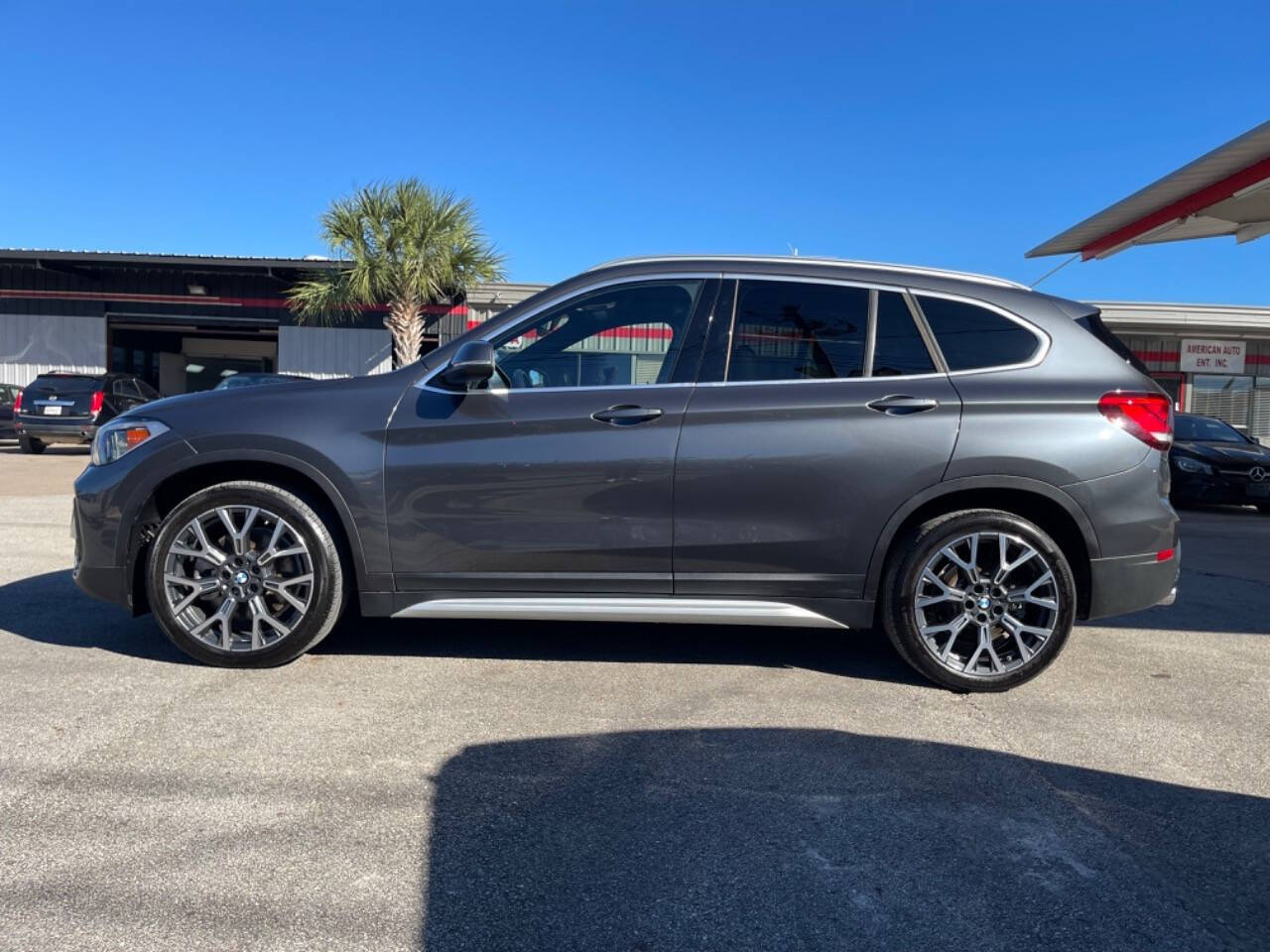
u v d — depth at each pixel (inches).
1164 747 131.2
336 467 150.0
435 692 147.4
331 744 126.0
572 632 185.8
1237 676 165.0
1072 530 152.0
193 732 128.7
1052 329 152.9
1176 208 422.9
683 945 83.6
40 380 668.1
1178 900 92.3
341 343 841.5
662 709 142.3
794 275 156.9
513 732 131.8
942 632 150.6
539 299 157.9
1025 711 144.3
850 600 151.8
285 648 152.6
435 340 831.1
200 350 1050.1
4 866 93.7
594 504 150.2
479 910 88.3
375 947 82.4
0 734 126.7
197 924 84.7
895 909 89.7
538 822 105.7
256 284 839.1
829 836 103.7
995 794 114.8
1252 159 361.1
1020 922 87.9
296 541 151.9
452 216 698.2
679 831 104.3
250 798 109.5
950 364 151.6
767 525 149.6
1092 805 112.6
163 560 151.9
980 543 150.3
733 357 153.6
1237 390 829.8
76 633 175.6
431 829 103.5
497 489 150.3
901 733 134.3
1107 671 167.0
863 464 147.9
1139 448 148.4
